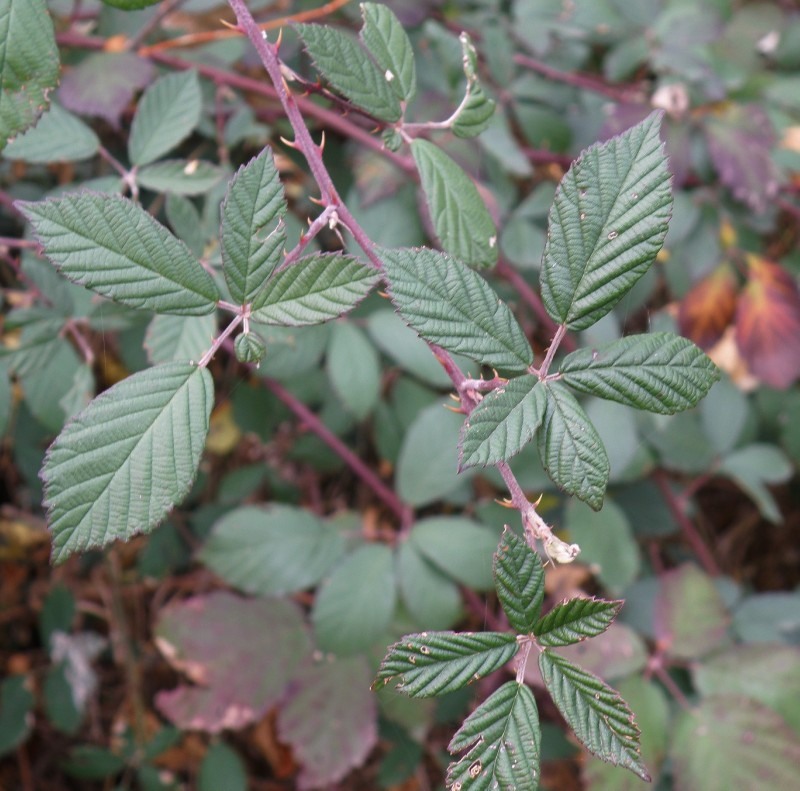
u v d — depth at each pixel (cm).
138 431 34
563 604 34
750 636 65
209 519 75
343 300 35
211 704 63
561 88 74
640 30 73
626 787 54
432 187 40
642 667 57
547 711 68
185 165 50
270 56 38
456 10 71
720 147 71
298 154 66
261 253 35
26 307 52
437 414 61
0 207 67
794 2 85
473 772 33
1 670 84
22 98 37
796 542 96
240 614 65
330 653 56
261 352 35
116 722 83
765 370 71
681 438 71
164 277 35
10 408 52
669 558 85
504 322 35
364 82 39
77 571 84
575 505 64
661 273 82
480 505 67
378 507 84
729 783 55
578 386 35
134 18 59
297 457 70
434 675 33
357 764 61
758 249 75
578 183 35
